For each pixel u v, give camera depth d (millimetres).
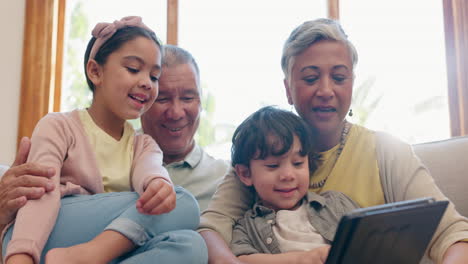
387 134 1284
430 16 3318
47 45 3193
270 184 1211
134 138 1251
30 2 3182
